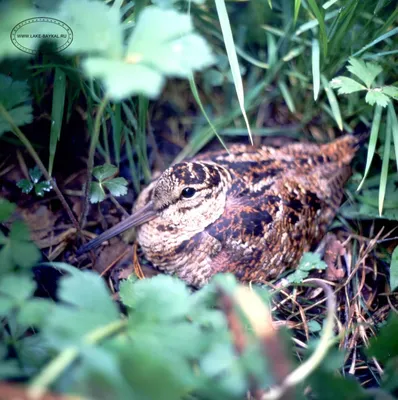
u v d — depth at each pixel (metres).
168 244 0.54
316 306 0.53
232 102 0.62
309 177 0.55
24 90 0.42
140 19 0.32
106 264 0.55
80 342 0.28
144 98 0.53
